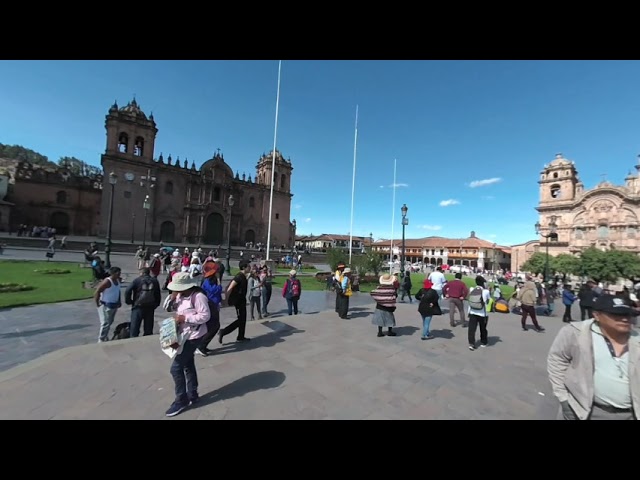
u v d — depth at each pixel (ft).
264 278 32.17
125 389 13.07
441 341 23.43
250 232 186.91
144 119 147.43
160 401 12.23
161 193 151.23
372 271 79.30
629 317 7.04
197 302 12.16
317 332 24.08
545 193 190.90
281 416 11.54
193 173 162.81
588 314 33.12
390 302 23.25
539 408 12.87
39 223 147.74
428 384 15.11
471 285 95.50
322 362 17.48
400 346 21.40
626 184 170.71
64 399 12.07
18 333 23.03
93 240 115.85
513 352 21.39
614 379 7.19
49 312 29.35
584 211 174.40
